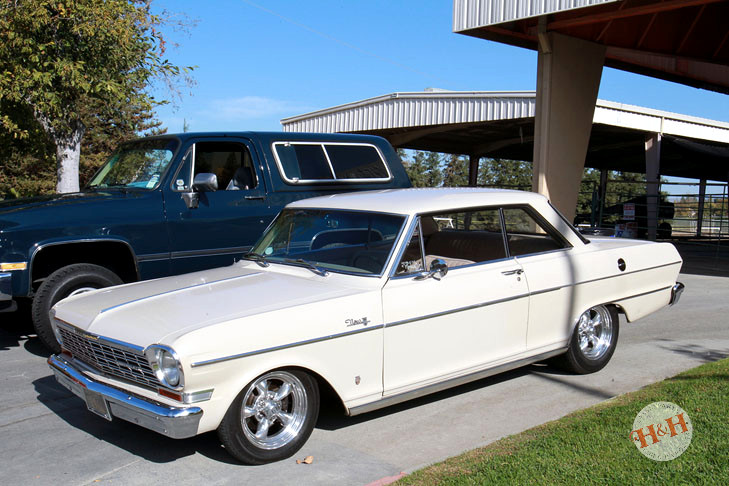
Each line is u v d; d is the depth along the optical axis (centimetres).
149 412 364
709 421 419
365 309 425
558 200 1414
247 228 721
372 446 425
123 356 390
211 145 717
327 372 409
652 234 1997
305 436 409
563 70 1371
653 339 718
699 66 1711
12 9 898
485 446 407
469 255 534
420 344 453
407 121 2066
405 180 847
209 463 400
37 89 923
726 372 536
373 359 430
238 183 725
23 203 638
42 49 905
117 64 1002
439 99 1995
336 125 2295
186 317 393
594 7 1215
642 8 1153
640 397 482
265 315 389
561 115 1388
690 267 1495
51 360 461
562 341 548
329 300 415
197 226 688
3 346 688
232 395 372
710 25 1494
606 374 582
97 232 629
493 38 1385
